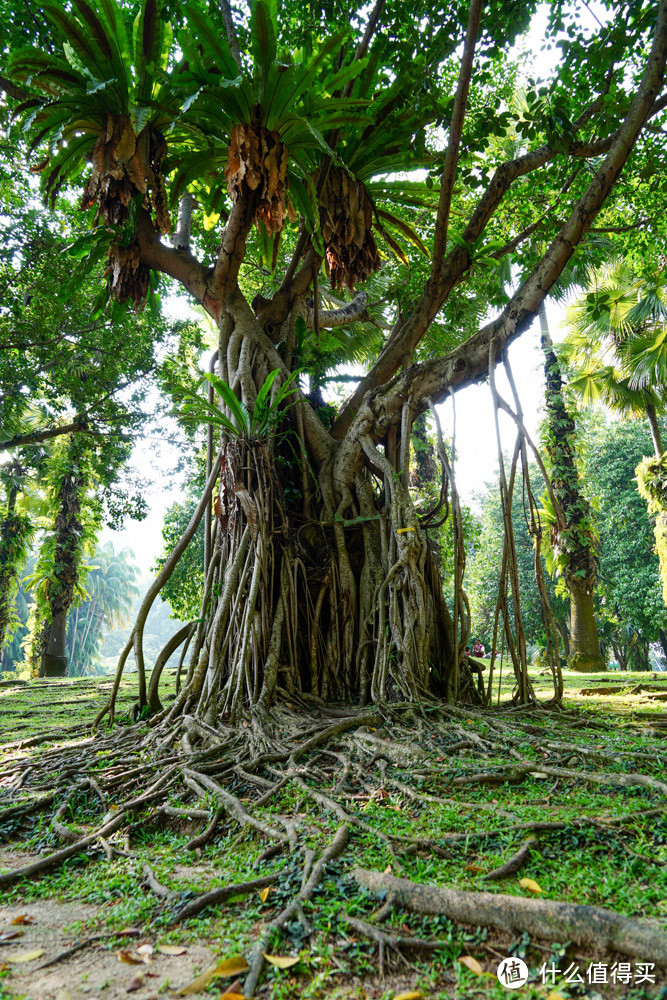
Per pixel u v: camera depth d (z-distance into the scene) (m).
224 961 1.49
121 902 1.94
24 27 6.44
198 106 4.88
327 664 4.89
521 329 5.43
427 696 4.43
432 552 5.61
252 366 5.54
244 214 5.22
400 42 5.34
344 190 5.33
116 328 11.59
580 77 5.46
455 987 1.43
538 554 5.24
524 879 1.81
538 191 7.61
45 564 17.22
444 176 4.80
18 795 3.07
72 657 44.72
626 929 1.47
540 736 3.68
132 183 5.07
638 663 24.91
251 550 4.62
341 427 6.32
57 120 5.04
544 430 13.72
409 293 6.74
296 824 2.38
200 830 2.56
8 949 1.67
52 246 10.51
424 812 2.50
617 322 12.84
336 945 1.60
